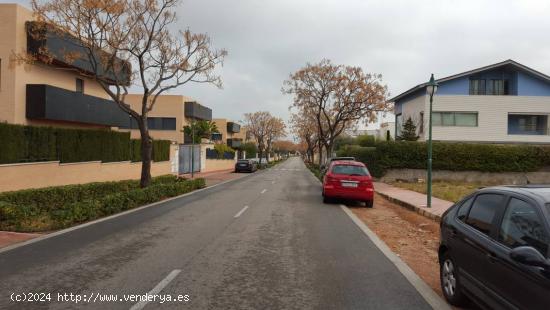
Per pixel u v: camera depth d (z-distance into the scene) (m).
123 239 9.11
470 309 5.26
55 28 16.00
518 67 35.38
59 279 6.16
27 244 8.52
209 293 5.62
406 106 41.28
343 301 5.42
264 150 92.88
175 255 7.68
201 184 24.20
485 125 35.34
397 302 5.43
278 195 19.69
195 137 46.12
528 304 3.74
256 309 5.07
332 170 16.52
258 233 9.96
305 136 67.44
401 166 30.11
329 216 13.12
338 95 36.31
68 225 10.81
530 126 36.50
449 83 36.28
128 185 19.78
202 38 18.61
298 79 36.88
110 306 5.10
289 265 7.12
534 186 4.91
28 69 19.42
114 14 15.95
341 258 7.69
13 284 5.91
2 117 19.34
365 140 51.88
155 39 17.75
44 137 18.02
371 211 15.11
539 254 3.64
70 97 22.23
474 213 5.21
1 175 14.76
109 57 18.05
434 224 12.41
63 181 18.61
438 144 29.91
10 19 18.97
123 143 25.23
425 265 7.56
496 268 4.28
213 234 9.77
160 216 12.61
